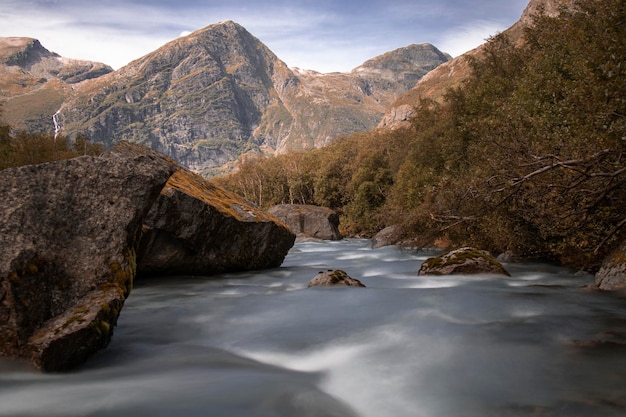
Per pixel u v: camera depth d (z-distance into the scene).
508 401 5.07
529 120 16.09
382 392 5.44
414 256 24.95
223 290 12.78
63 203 6.91
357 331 8.16
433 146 36.97
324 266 20.17
